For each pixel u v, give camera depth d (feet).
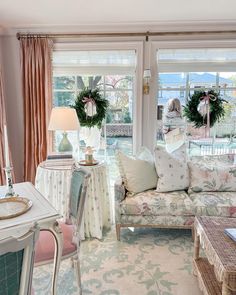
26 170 11.32
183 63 10.83
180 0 8.14
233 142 11.39
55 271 5.27
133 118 11.43
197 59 10.80
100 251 7.93
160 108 11.35
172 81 11.13
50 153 10.03
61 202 8.25
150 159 9.69
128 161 9.05
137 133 11.32
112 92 11.44
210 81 11.10
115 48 10.78
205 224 6.31
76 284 6.45
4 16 9.46
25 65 10.77
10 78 11.24
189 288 6.31
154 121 11.28
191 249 8.05
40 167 8.76
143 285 6.41
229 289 4.68
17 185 6.58
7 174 5.79
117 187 8.41
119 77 11.30
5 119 10.93
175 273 6.88
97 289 6.27
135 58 10.87
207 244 5.56
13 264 3.12
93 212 8.63
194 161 9.83
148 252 7.89
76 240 5.93
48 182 8.37
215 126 11.26
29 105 11.02
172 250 8.00
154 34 10.52
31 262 3.32
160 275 6.80
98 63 11.07
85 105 10.80
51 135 11.04
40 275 6.86
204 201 8.32
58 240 5.07
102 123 11.54
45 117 11.00
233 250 5.20
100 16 9.53
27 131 11.12
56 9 8.82
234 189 9.07
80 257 7.60
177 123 11.12
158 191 8.96
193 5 8.55
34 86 10.84
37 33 10.75
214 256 5.10
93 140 11.38
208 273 6.05
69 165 8.77
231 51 10.62
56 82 11.43
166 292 6.17
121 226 8.50
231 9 8.89
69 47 10.86
